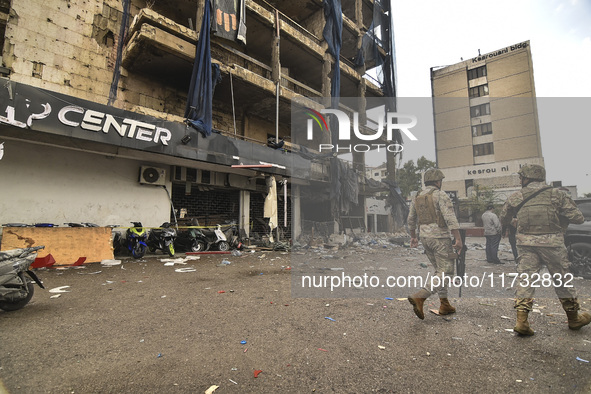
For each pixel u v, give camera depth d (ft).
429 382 6.38
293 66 48.26
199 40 29.14
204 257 27.30
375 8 59.77
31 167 24.11
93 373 6.77
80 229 22.93
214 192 36.96
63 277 17.58
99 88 28.91
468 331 9.12
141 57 29.01
